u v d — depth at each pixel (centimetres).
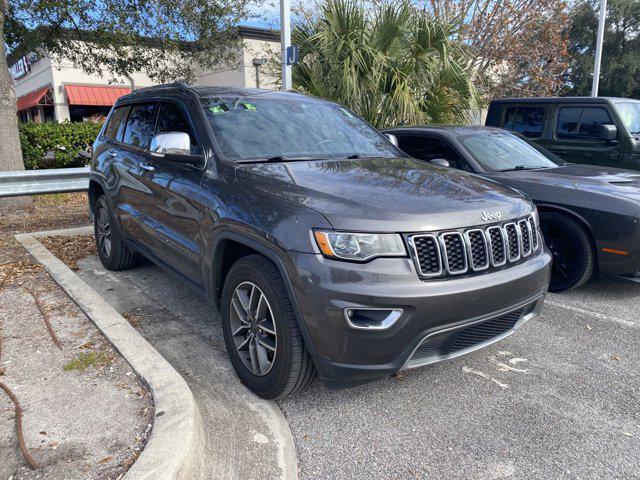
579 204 448
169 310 424
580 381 321
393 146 431
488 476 236
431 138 567
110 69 1116
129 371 292
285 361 265
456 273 261
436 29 918
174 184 362
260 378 285
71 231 662
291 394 279
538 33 1498
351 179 306
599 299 468
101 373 291
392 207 261
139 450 224
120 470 212
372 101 880
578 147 707
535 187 477
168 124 409
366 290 240
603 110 688
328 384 257
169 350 350
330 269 244
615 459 248
